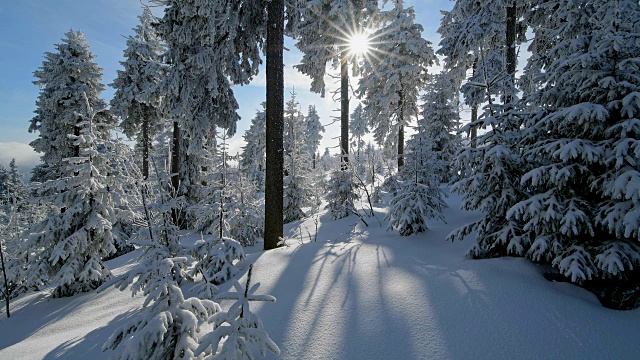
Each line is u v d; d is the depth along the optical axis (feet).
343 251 20.92
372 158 73.61
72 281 23.25
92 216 24.02
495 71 43.39
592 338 10.48
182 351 8.79
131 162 21.21
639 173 11.91
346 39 46.57
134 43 66.95
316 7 44.24
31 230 23.03
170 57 35.73
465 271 15.35
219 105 38.34
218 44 31.89
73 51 56.18
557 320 11.33
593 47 14.44
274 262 19.63
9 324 19.27
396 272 16.40
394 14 56.90
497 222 17.20
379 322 11.81
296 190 47.65
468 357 9.80
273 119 26.35
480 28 41.78
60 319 18.25
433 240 22.16
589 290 13.42
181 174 48.52
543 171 14.05
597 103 13.96
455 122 62.28
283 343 11.01
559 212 13.61
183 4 29.50
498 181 16.66
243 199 34.32
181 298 9.36
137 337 7.97
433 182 29.19
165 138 93.30
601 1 19.02
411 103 59.47
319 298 14.03
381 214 36.01
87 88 55.98
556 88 15.33
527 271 14.53
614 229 12.78
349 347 10.59
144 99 36.32
